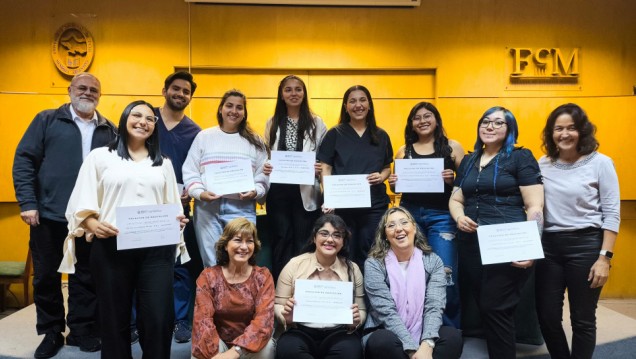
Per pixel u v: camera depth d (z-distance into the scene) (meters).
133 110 2.41
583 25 5.29
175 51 5.19
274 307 2.71
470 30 5.30
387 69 5.35
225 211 3.02
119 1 5.15
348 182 3.15
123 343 2.37
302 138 3.27
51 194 2.88
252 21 5.23
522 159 2.64
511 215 2.65
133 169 2.39
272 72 5.34
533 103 5.31
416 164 3.19
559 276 2.63
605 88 5.30
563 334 2.66
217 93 5.32
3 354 2.91
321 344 2.65
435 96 5.36
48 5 5.10
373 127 3.32
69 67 5.11
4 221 5.13
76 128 2.97
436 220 3.21
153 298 2.37
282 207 3.28
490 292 2.61
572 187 2.58
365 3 5.19
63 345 2.98
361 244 3.26
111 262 2.33
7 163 5.08
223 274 2.62
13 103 5.08
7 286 5.09
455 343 2.62
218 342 2.47
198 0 5.11
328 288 2.67
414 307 2.72
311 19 5.26
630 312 4.76
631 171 5.27
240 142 3.13
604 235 2.51
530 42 5.30
